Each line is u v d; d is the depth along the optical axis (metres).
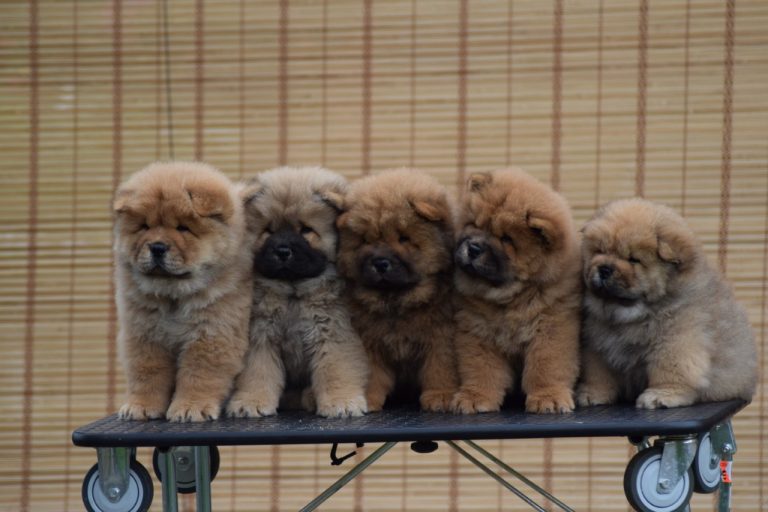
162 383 4.68
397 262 4.66
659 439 4.19
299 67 6.86
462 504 6.82
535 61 6.71
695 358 4.61
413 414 4.61
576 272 4.87
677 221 4.78
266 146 6.88
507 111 6.74
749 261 6.52
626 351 4.83
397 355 4.95
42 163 6.87
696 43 6.56
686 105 6.58
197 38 6.88
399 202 4.75
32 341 6.82
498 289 4.73
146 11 6.89
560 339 4.75
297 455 6.84
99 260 6.85
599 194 6.68
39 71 6.87
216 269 4.55
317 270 4.75
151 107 6.89
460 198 5.42
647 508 4.11
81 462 6.79
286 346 4.86
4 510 6.78
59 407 6.80
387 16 6.80
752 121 6.52
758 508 6.42
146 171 4.71
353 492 6.86
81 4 6.86
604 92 6.66
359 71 6.82
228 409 4.62
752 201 6.52
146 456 7.12
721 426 4.72
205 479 4.55
